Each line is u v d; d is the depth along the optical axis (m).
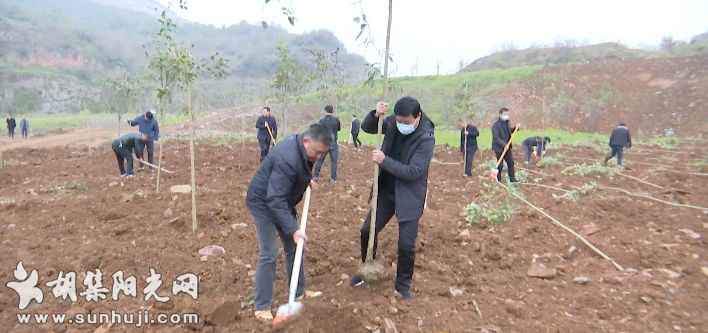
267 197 3.92
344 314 4.10
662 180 11.64
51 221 6.98
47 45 92.06
